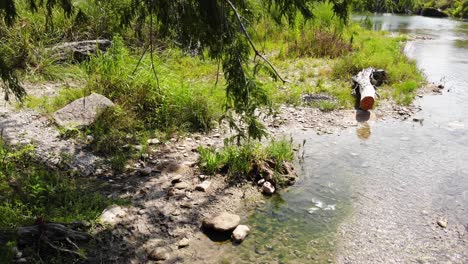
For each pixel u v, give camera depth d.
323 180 5.44
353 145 6.64
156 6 3.28
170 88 7.29
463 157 6.23
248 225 4.41
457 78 11.51
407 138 6.98
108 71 7.54
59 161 5.23
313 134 7.07
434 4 34.09
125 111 6.67
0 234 3.53
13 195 4.27
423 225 4.50
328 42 13.43
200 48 3.50
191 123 6.84
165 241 4.07
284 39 14.46
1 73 3.77
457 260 3.96
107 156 5.62
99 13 10.06
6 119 6.32
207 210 4.61
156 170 5.39
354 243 4.17
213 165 5.35
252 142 5.88
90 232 4.01
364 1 3.96
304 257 3.93
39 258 3.52
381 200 4.99
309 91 9.32
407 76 10.85
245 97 3.47
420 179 5.52
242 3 3.70
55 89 8.03
